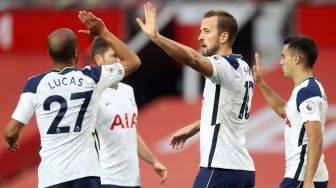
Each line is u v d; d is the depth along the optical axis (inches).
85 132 676.1
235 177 713.0
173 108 1301.7
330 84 1283.2
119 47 690.8
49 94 670.5
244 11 1432.1
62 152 669.9
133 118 831.7
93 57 826.2
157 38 658.2
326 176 738.8
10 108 1374.3
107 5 1640.0
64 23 1438.2
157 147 1205.7
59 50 674.8
